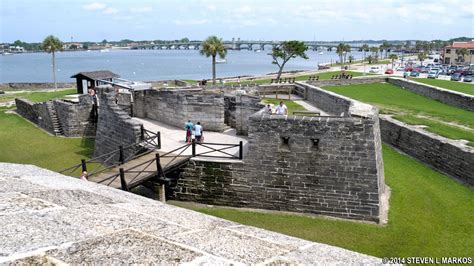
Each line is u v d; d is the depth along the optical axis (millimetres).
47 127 36625
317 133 16312
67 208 6355
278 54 72375
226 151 19750
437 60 156125
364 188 16016
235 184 17703
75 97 47125
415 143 24438
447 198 18094
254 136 17125
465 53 136375
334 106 28516
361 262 5176
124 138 24094
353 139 15930
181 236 5539
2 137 33844
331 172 16344
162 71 157750
